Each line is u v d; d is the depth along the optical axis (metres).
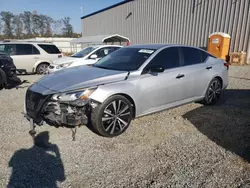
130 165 2.80
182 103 4.59
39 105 3.31
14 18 49.84
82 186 2.41
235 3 12.87
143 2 20.23
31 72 10.45
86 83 3.41
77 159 2.92
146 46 4.66
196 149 3.20
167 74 4.18
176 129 3.89
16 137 3.51
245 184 2.44
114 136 3.58
